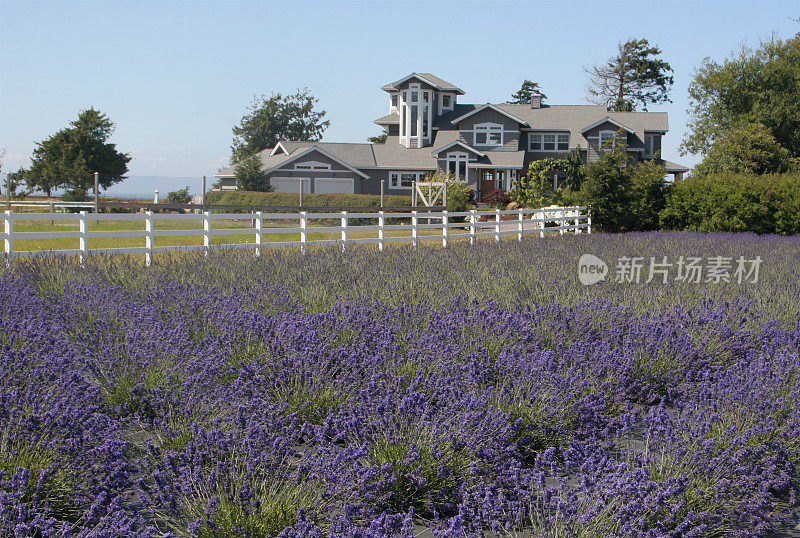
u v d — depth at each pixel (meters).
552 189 51.59
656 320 9.37
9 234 13.54
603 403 6.52
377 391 6.21
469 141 57.25
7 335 7.37
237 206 36.22
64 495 4.53
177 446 5.30
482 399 5.93
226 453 5.01
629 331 8.56
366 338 7.84
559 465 5.68
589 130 57.47
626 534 4.10
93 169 62.34
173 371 6.60
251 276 12.09
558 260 15.87
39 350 6.61
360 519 4.58
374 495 4.74
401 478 5.00
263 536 4.26
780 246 23.03
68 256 14.23
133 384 6.36
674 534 4.44
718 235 30.27
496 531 4.25
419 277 12.37
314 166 54.06
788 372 6.92
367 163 55.72
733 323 9.33
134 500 5.06
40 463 4.60
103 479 4.80
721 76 67.44
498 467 5.17
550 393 6.23
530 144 58.47
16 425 4.82
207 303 9.24
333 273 12.76
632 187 37.22
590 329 8.66
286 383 6.55
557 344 8.28
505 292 11.13
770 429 5.70
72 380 5.80
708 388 6.47
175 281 11.28
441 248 19.38
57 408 5.10
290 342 7.22
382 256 15.91
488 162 55.22
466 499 4.60
